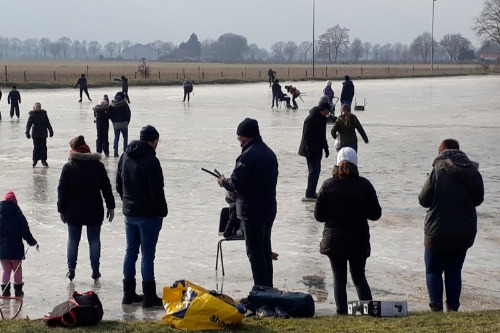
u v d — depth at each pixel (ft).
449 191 31.89
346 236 31.17
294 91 157.28
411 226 51.85
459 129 116.26
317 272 40.75
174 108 157.58
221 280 39.14
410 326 28.04
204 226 51.83
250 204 33.68
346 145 60.44
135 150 34.30
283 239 48.26
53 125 119.34
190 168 77.82
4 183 68.69
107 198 39.29
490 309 33.71
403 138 104.01
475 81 304.71
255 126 33.96
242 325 28.91
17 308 34.73
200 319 28.58
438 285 32.53
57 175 73.31
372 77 330.95
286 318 30.25
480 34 549.95
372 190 31.32
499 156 86.33
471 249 45.88
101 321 30.19
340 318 29.99
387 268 41.63
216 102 176.86
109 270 41.09
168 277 39.65
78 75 309.42
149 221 34.42
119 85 245.04
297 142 98.94
